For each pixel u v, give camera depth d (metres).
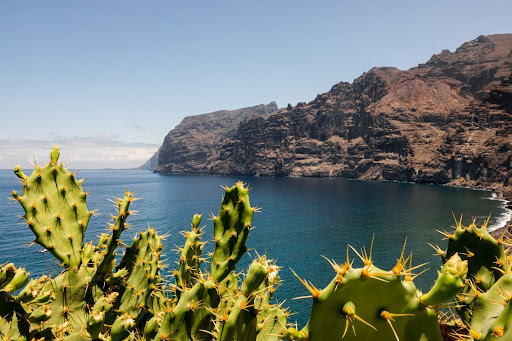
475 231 2.89
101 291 4.04
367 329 1.90
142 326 4.28
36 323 3.40
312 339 1.95
